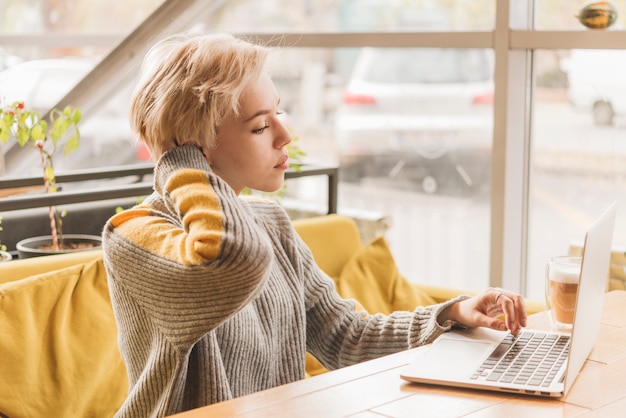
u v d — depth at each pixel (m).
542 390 1.36
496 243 3.26
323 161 4.25
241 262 1.33
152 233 1.45
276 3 4.07
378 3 3.81
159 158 1.54
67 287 2.17
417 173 3.96
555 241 3.35
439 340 1.62
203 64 1.51
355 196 4.20
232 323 1.56
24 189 3.62
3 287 2.07
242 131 1.54
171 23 3.95
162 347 1.47
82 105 4.12
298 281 1.75
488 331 1.69
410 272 4.05
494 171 3.22
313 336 1.85
